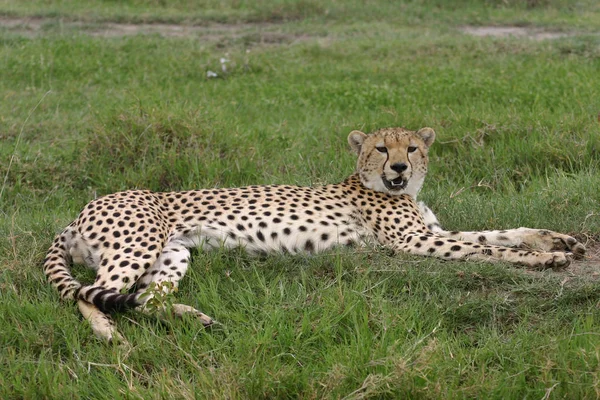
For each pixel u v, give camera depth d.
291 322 6.10
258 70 17.38
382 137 8.06
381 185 8.05
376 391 5.18
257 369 5.50
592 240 7.84
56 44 18.42
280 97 14.97
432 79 15.43
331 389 5.23
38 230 8.05
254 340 5.80
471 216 8.56
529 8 25.19
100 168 10.43
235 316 6.26
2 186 9.86
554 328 6.04
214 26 23.30
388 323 6.01
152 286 6.14
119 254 6.77
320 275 7.07
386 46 19.16
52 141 11.83
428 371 5.33
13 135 12.11
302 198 7.76
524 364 5.48
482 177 10.45
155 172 10.20
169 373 5.59
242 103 14.38
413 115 12.27
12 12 23.23
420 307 6.41
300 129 12.59
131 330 6.16
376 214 7.91
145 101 12.34
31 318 6.30
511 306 6.40
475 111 12.40
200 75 16.81
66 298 6.50
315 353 5.82
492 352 5.69
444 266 7.03
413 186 8.20
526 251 7.13
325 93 14.81
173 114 11.05
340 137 11.89
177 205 7.59
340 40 20.58
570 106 12.66
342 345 5.79
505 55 17.92
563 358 5.44
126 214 7.01
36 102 14.18
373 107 14.06
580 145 10.40
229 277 6.95
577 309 6.32
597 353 5.32
